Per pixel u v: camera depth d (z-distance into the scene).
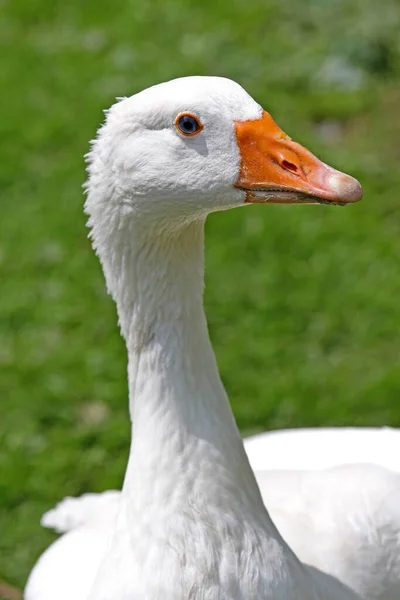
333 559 6.17
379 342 10.62
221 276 11.34
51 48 15.31
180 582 5.54
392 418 9.77
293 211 12.06
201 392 5.61
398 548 6.26
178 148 5.23
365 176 12.61
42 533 9.09
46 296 11.28
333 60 14.44
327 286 11.17
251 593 5.54
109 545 5.89
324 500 6.47
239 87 5.28
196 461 5.56
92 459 9.59
